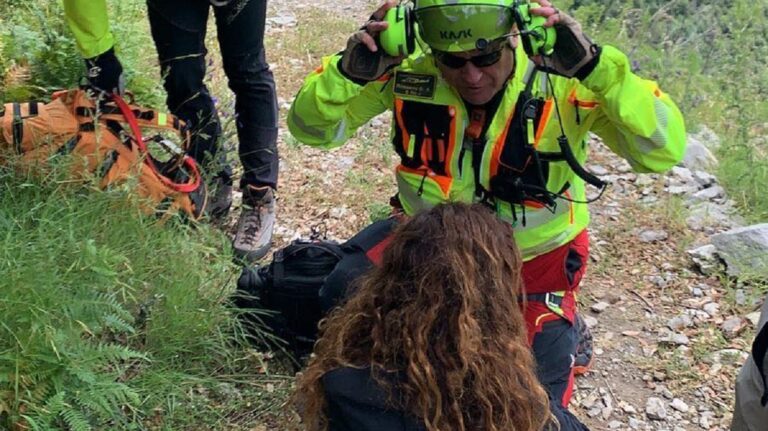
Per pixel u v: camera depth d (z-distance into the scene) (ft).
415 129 9.45
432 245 6.23
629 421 11.15
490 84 8.75
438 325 6.06
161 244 11.35
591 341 11.78
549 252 9.62
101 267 9.66
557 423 6.46
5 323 8.98
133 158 11.72
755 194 16.35
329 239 13.94
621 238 14.74
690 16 31.91
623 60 8.54
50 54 14.75
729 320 12.87
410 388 6.00
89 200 11.04
